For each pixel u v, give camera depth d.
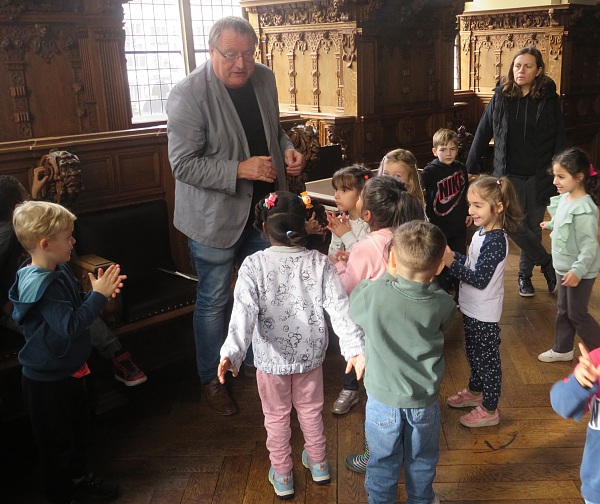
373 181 2.48
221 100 2.89
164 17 5.72
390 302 2.01
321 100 6.05
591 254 3.03
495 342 2.77
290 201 2.27
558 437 2.79
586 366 1.60
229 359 2.11
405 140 6.25
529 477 2.53
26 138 3.98
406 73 6.11
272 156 3.10
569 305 3.21
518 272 4.72
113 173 3.52
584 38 7.18
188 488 2.54
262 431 2.92
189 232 3.02
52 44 3.96
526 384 3.23
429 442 2.08
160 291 3.24
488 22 7.28
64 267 2.37
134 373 3.02
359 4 5.48
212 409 3.10
